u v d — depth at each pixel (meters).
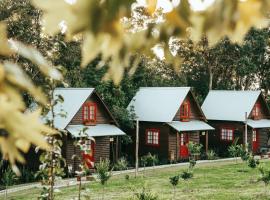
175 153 38.16
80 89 32.97
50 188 8.07
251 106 43.09
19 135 1.11
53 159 8.02
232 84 60.47
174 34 1.38
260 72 59.16
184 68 56.72
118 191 23.81
